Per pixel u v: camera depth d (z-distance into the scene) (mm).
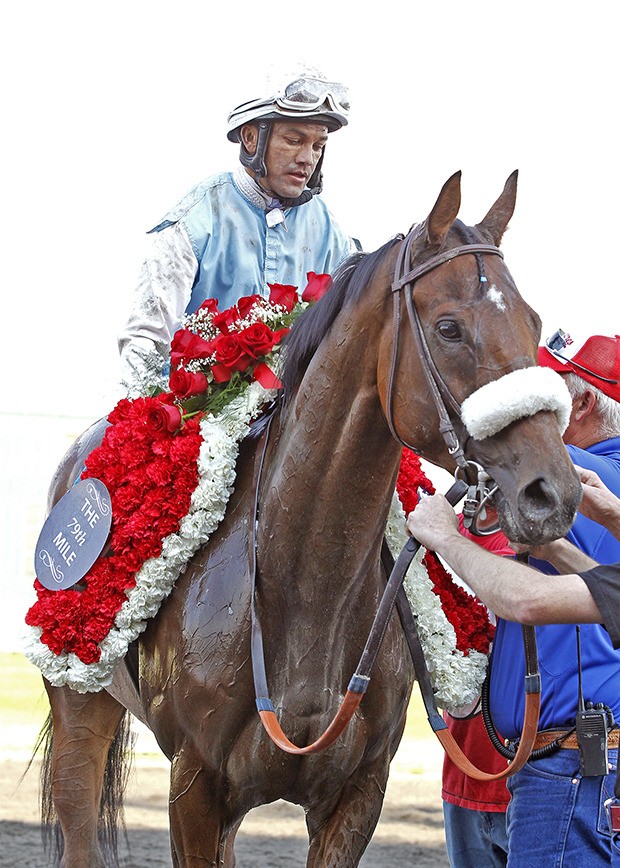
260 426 4336
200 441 4262
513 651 4012
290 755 3855
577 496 3057
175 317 4988
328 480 3736
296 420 3850
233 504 4188
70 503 4477
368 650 3521
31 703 12219
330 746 3869
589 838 3652
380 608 3555
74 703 4691
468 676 4121
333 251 5422
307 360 3887
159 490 4203
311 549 3789
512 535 3127
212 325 4680
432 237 3428
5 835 8102
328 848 4082
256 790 3957
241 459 4270
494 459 3205
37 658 4422
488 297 3299
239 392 4387
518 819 3826
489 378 3213
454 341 3291
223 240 5117
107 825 5137
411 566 4215
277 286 4578
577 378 4246
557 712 3832
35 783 9547
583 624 3693
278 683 3873
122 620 4195
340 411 3709
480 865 4887
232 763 3939
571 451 4062
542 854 3717
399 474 4426
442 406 3309
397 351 3461
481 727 4734
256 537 3953
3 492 15062
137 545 4172
